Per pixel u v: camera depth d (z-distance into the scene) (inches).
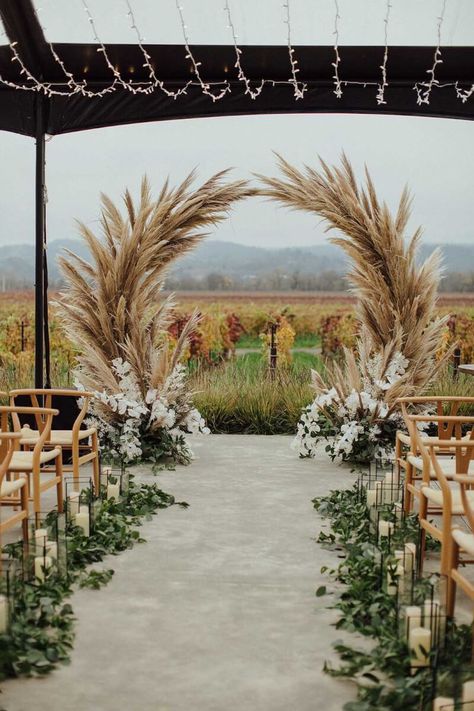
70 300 303.6
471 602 151.4
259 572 169.3
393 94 301.3
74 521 189.2
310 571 170.2
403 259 299.4
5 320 479.8
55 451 201.8
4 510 219.0
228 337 520.7
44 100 298.7
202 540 193.2
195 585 160.6
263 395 372.8
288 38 279.0
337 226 301.0
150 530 201.5
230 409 369.1
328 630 137.6
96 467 228.2
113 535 188.2
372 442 290.0
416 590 132.4
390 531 176.1
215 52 294.8
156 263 303.4
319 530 203.3
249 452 315.3
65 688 115.3
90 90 301.1
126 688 115.4
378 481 225.1
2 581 145.5
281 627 138.9
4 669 118.9
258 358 488.7
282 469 281.9
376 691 110.9
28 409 182.5
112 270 299.3
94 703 110.7
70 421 285.1
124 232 300.8
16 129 297.9
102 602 150.2
